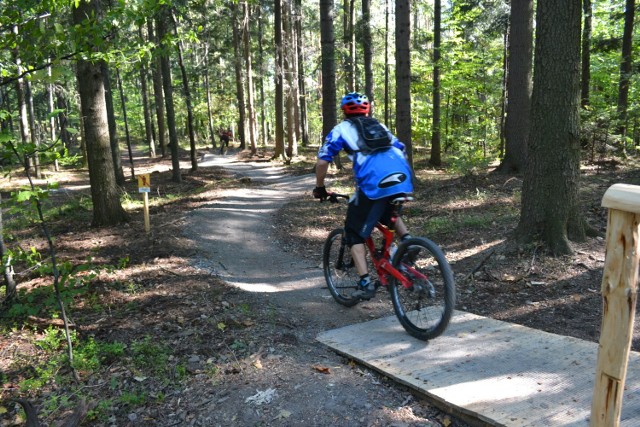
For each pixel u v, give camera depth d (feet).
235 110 143.54
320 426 10.03
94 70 33.60
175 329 15.08
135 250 26.20
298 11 91.04
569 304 15.88
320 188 14.74
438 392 10.42
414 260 13.92
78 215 41.98
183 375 12.47
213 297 17.94
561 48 18.71
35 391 12.80
